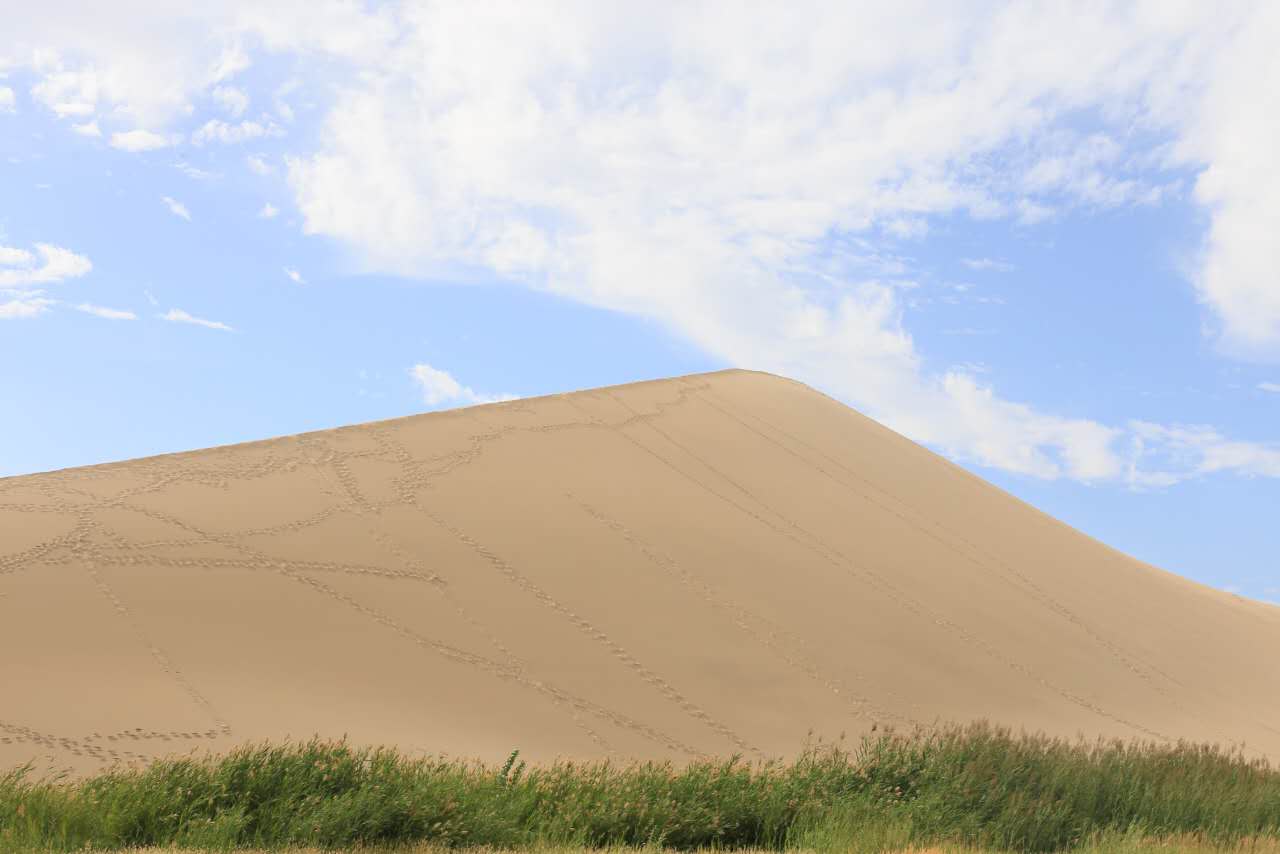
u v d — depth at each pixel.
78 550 17.75
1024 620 24.28
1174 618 27.73
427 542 20.53
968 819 10.44
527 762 13.77
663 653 18.58
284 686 15.09
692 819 10.20
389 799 9.48
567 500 23.86
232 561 18.38
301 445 24.41
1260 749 20.34
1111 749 13.84
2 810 8.80
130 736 12.89
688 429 30.67
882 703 18.67
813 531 25.86
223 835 8.65
